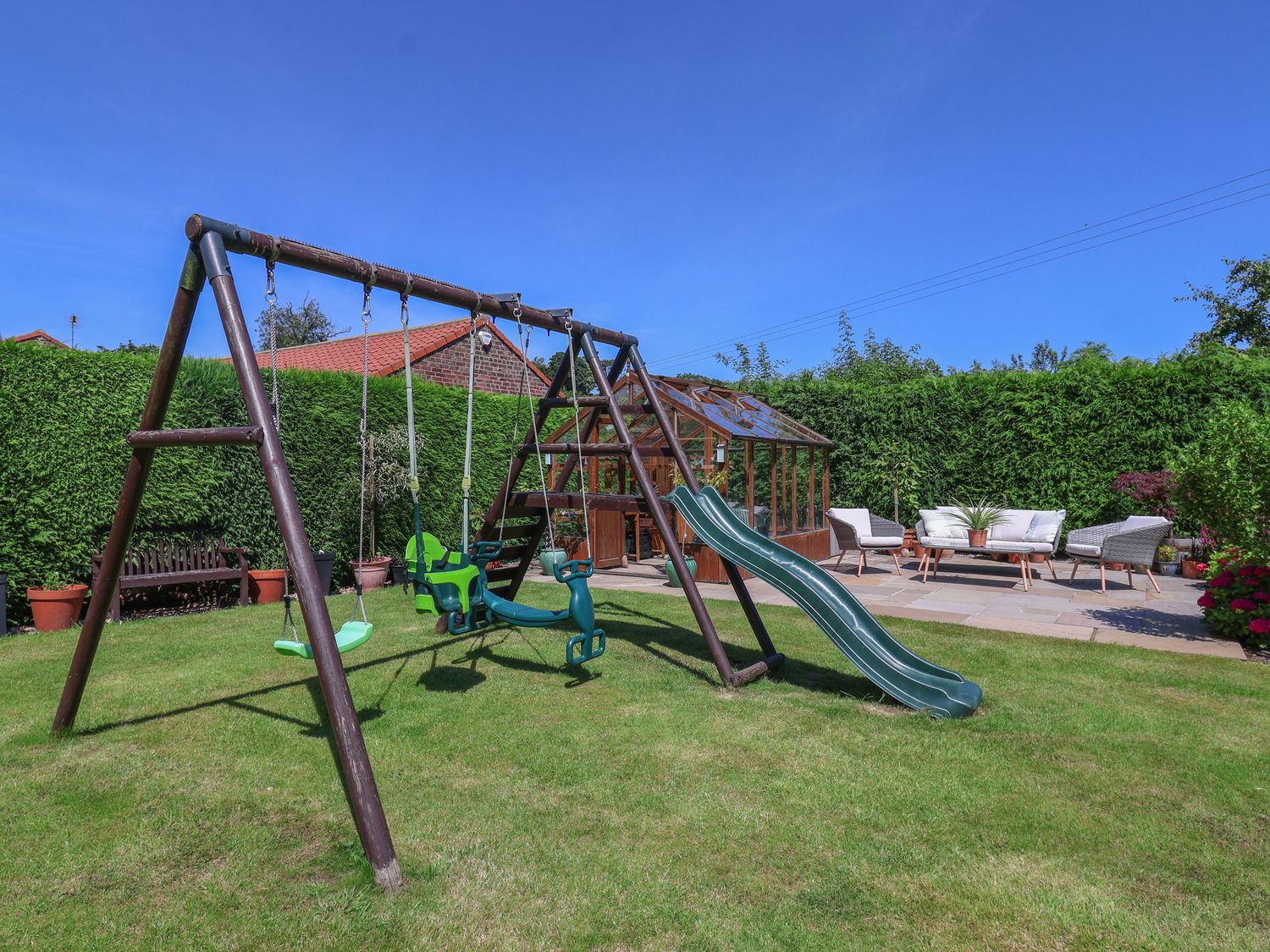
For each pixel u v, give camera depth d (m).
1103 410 10.84
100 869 2.46
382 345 14.86
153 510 7.29
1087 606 7.23
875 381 16.45
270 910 2.21
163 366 3.43
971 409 11.88
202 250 3.02
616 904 2.22
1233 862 2.45
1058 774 3.18
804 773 3.22
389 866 2.37
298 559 2.65
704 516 5.16
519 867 2.45
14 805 2.95
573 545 10.55
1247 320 18.52
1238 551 5.85
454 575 4.48
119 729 3.83
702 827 2.72
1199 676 4.66
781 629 6.22
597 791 3.05
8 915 2.19
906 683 4.17
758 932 2.07
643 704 4.22
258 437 2.82
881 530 10.27
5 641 5.90
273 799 3.01
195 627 6.47
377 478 9.14
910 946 2.01
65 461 6.77
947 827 2.71
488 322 15.06
